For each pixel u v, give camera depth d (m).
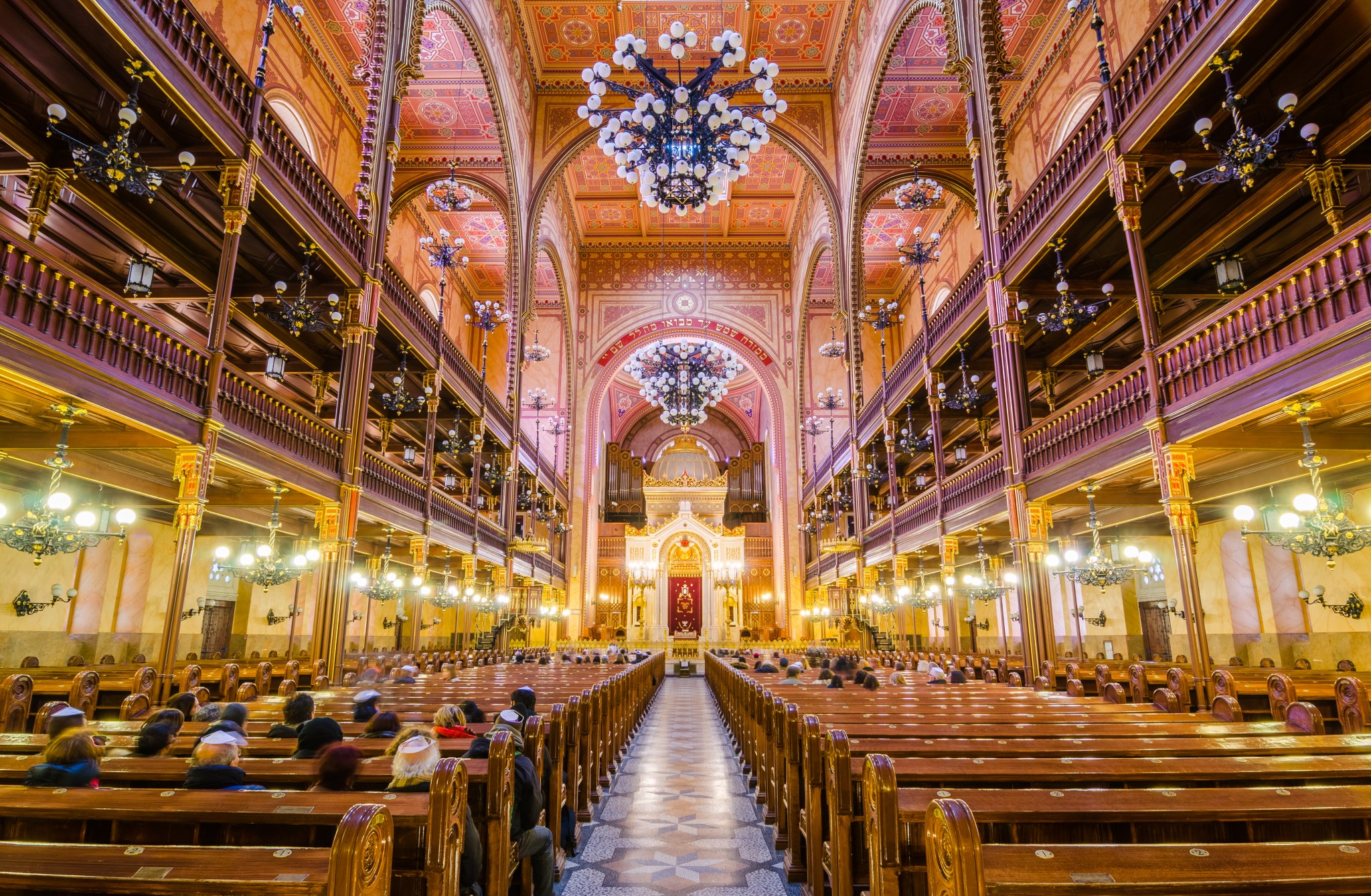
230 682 10.74
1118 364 19.00
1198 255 13.94
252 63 18.50
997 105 16.38
